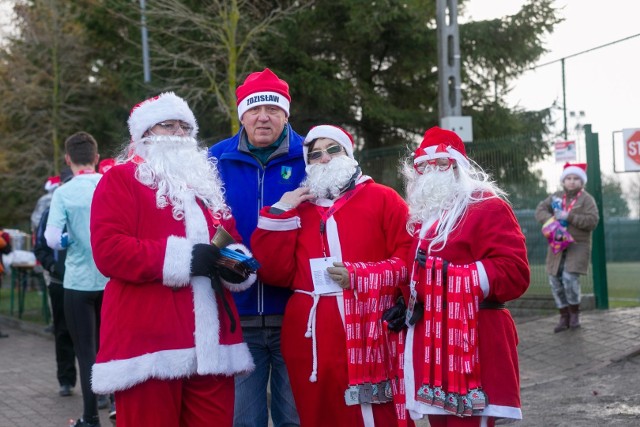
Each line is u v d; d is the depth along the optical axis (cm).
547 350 907
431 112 1895
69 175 788
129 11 1850
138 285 395
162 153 415
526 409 685
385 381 447
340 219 461
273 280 463
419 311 428
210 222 418
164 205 407
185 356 393
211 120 1828
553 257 988
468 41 1855
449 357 404
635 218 1186
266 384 484
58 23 2275
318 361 449
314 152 471
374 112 1820
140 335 390
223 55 1405
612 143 1088
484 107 1873
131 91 1959
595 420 638
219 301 411
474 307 402
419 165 435
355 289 444
